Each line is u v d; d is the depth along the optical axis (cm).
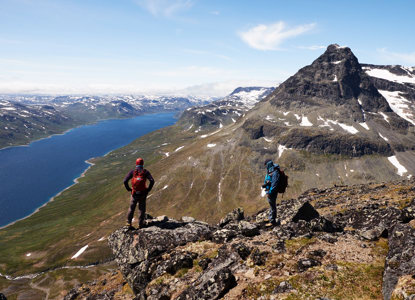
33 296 14475
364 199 2642
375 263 959
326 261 1013
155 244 1388
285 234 1259
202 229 1530
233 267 1062
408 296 673
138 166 1497
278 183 1369
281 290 867
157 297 1055
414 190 2503
